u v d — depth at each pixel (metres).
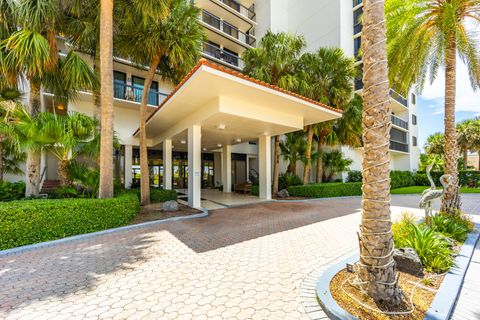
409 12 5.78
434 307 2.15
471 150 23.19
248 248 4.05
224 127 8.25
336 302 2.26
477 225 5.41
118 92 12.59
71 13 6.89
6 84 6.18
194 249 3.98
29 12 5.30
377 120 2.25
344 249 4.01
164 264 3.36
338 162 13.23
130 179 13.15
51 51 5.91
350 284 2.57
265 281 2.84
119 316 2.17
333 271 2.98
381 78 2.25
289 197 11.30
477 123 21.69
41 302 2.41
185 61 7.71
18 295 2.54
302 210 7.82
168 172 11.30
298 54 11.80
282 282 2.81
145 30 7.15
